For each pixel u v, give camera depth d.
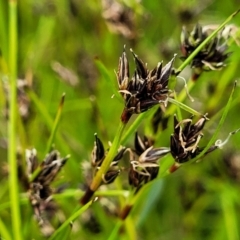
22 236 0.26
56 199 0.27
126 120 0.22
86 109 0.37
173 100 0.22
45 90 0.39
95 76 0.35
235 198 0.33
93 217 0.30
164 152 0.23
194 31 0.24
